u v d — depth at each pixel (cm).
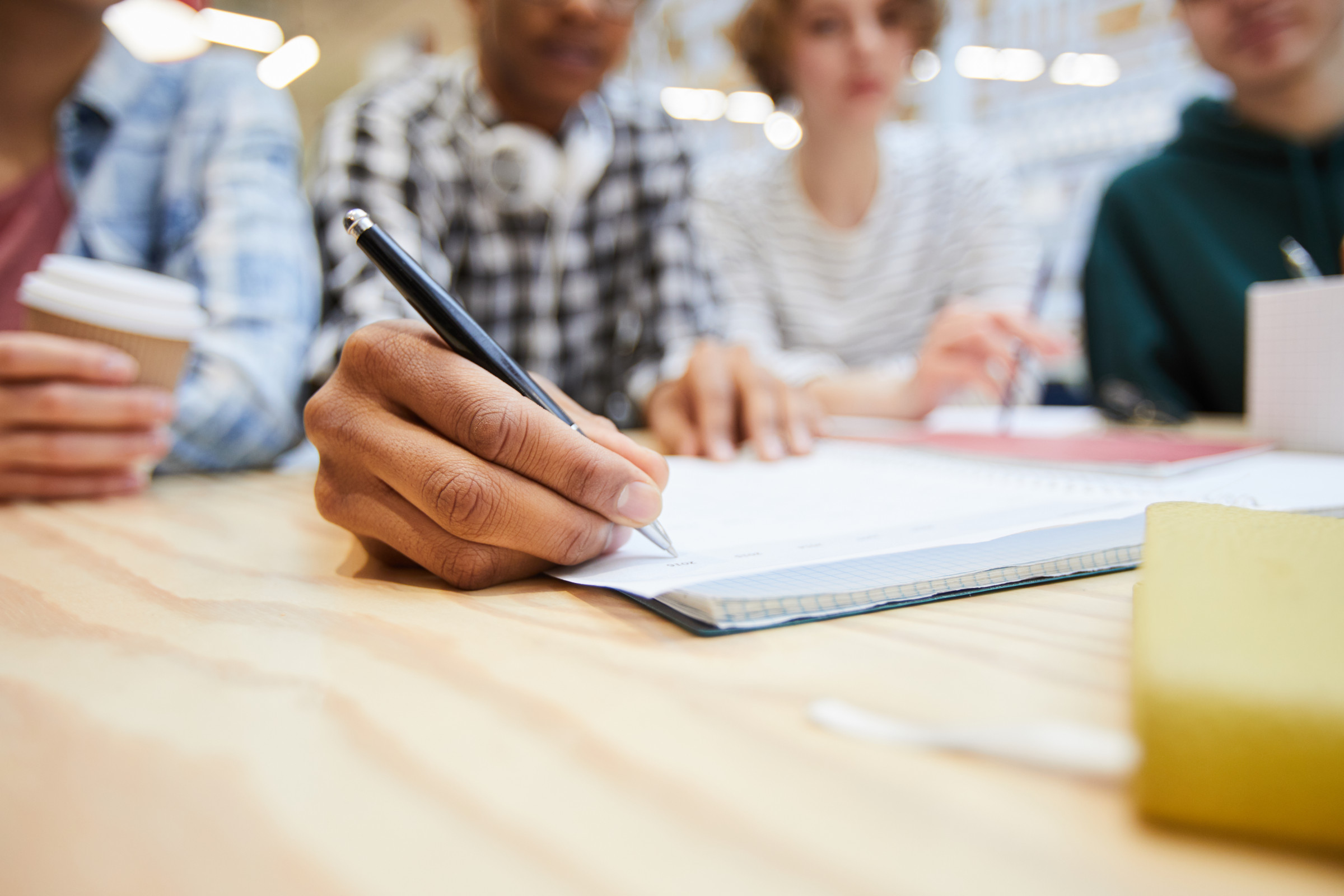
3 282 84
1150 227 127
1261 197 120
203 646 25
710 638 25
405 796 16
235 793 16
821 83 143
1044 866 13
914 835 14
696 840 14
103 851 14
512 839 14
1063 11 242
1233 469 54
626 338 123
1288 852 13
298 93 634
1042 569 30
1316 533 24
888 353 161
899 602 27
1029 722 18
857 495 47
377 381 34
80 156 89
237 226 87
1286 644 15
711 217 160
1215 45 115
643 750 17
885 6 138
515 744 18
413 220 91
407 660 23
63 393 54
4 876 13
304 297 90
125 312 55
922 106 269
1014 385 90
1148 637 16
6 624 27
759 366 75
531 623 27
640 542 36
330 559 38
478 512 30
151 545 42
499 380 33
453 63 112
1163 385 119
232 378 76
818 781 16
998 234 152
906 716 18
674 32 319
